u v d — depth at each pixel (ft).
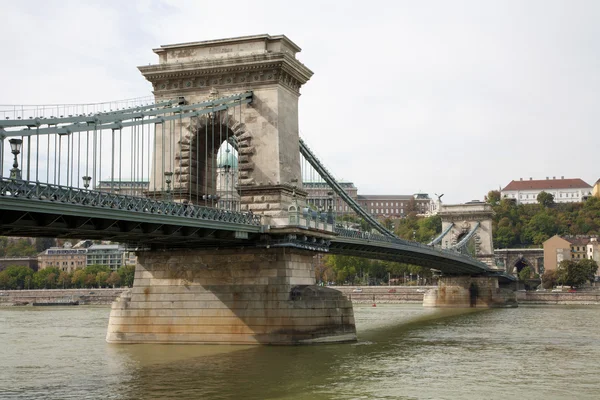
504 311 415.03
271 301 182.91
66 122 127.75
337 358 163.73
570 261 645.92
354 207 291.99
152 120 159.43
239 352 171.63
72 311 463.83
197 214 158.92
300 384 132.98
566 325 288.92
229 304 186.09
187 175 198.08
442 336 236.02
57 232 137.59
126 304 195.31
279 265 183.83
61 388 131.75
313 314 181.98
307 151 234.38
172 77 201.36
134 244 192.95
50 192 120.26
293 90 202.59
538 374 147.23
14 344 213.87
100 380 139.13
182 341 188.14
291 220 182.70
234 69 195.83
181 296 190.29
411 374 145.48
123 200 135.74
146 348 183.01
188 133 199.21
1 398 122.52
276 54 191.72
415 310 435.53
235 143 216.95
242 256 186.80
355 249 284.00
